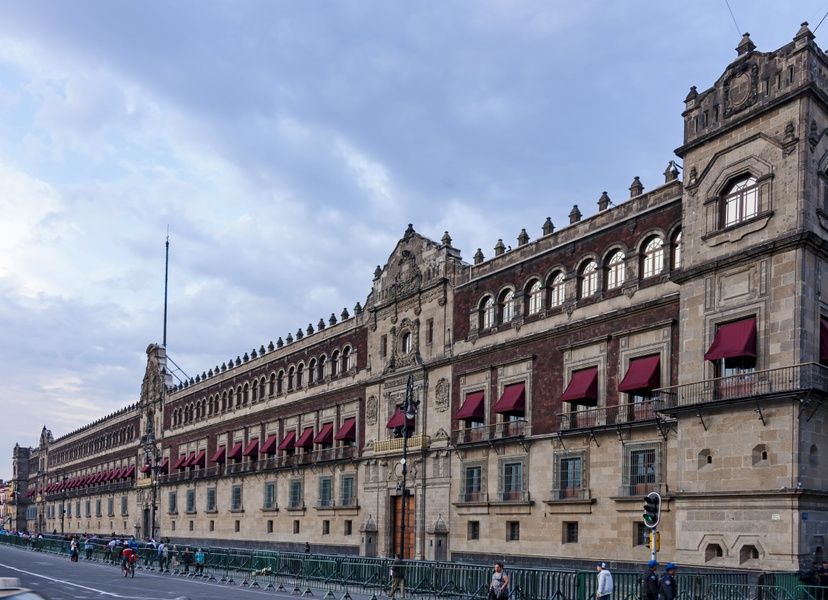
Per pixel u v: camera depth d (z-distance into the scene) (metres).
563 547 45.94
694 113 40.25
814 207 35.09
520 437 49.56
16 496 198.88
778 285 34.91
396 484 61.38
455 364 57.16
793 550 32.25
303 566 45.47
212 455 96.31
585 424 45.59
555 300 50.12
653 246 43.84
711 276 37.91
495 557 50.69
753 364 35.72
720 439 35.88
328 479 71.38
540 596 31.91
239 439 90.06
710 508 35.75
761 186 36.47
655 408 40.91
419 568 37.69
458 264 58.56
